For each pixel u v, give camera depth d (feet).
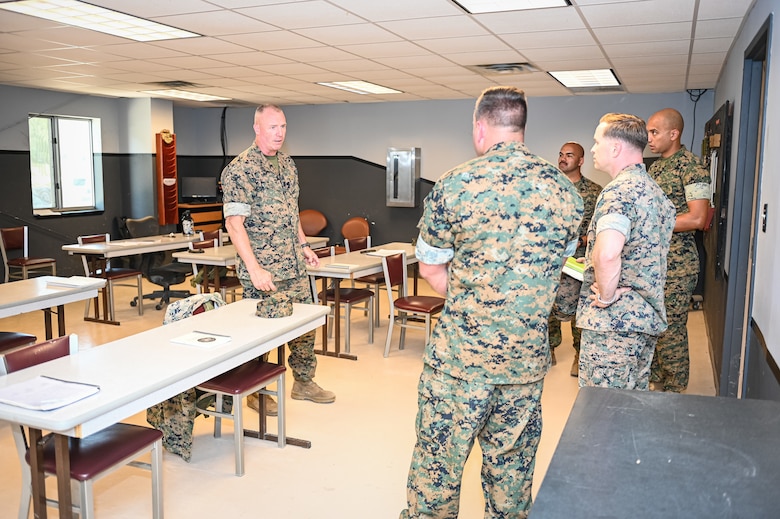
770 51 10.27
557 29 14.79
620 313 8.05
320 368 16.60
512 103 6.46
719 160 16.53
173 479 10.35
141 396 7.36
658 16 13.50
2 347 12.89
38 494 7.50
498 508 6.94
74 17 14.37
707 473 3.91
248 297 12.27
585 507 3.51
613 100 27.14
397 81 23.68
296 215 12.50
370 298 19.02
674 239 12.16
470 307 6.40
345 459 11.10
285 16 13.82
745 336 11.90
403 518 7.20
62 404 6.77
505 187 6.23
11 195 26.37
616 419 4.75
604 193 7.98
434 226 6.45
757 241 10.80
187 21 14.39
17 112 26.37
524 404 6.63
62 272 28.66
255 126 11.73
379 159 31.76
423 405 6.84
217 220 34.37
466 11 13.26
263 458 11.13
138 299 22.93
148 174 31.04
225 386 10.32
